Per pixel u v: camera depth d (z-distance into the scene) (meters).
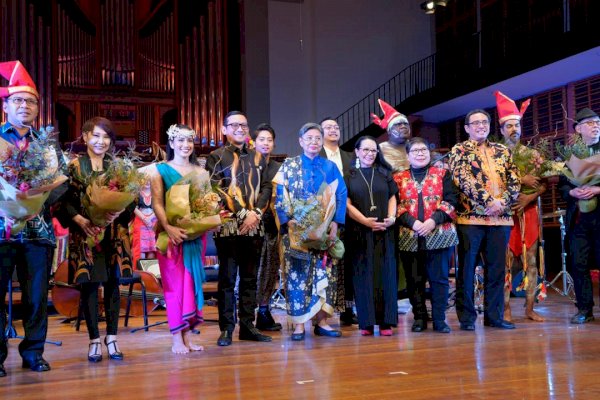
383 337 3.84
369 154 4.00
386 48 14.05
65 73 9.82
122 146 9.89
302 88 13.52
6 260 3.02
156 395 2.46
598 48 8.84
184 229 3.42
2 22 9.44
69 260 3.26
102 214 3.13
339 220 3.79
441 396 2.34
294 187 3.80
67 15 9.86
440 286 4.05
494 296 4.14
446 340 3.64
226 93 10.62
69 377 2.86
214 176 3.79
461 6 13.17
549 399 2.27
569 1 10.19
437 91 11.81
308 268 3.81
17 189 2.76
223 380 2.70
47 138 2.87
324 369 2.87
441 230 4.00
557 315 4.75
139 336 4.21
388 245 3.96
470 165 4.11
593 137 4.35
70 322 5.21
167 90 10.38
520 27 11.39
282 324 4.69
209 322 4.96
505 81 10.47
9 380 2.82
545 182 4.42
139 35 10.28
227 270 3.74
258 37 13.06
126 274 3.36
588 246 4.31
